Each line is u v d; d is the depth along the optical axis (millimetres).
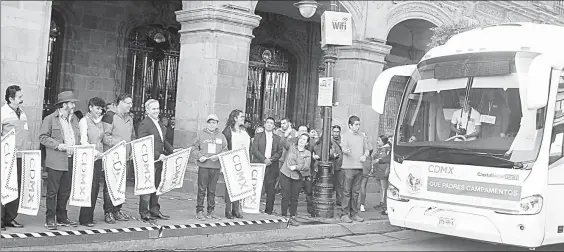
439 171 9055
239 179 9641
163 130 9578
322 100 11234
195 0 13547
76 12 17094
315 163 11789
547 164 8328
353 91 16094
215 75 13125
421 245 9938
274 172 11000
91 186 8086
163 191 9188
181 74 13727
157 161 9156
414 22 19438
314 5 11383
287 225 10039
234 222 9453
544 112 8398
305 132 11719
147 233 8391
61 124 8109
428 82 9664
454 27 15250
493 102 8812
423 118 9547
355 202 11195
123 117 9062
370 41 16109
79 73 17188
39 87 10906
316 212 11258
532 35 9055
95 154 8180
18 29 10625
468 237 8711
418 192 9266
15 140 7742
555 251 9773
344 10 15680
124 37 18047
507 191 8336
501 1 19922
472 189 8656
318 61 22453
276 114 21906
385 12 16547
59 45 17047
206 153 9602
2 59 10469
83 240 7758
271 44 21578
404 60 22656
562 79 8695
